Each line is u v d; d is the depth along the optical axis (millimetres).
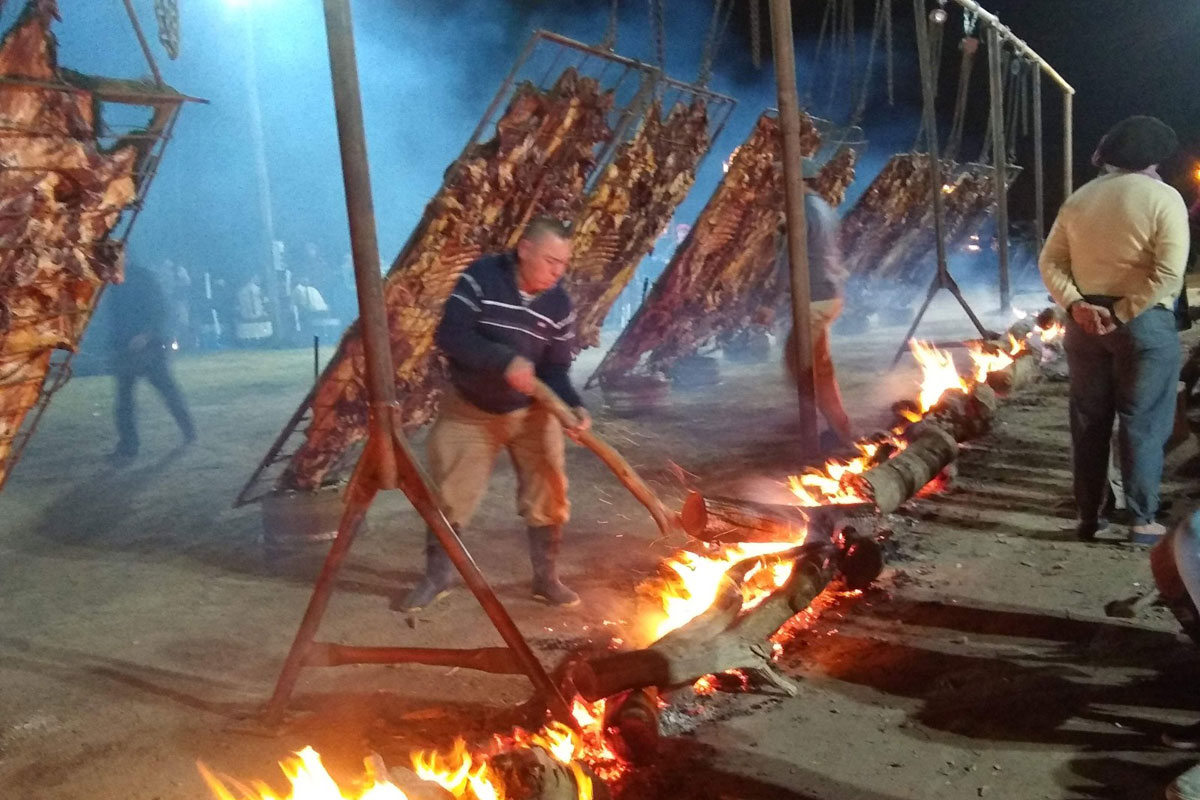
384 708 3906
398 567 5688
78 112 3834
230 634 4715
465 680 4176
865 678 4109
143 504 7309
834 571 4668
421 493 3475
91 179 3938
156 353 9195
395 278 6293
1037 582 5074
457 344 4410
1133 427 5379
